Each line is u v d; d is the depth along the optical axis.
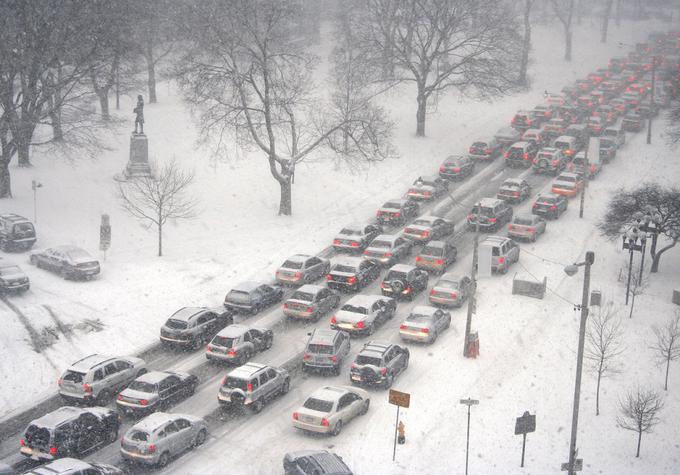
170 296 36.06
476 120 69.31
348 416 26.08
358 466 23.73
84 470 20.45
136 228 43.53
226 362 30.56
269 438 25.22
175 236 43.22
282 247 42.81
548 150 57.25
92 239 41.50
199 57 58.88
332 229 45.88
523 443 24.66
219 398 26.62
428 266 39.72
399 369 29.73
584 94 79.69
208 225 45.06
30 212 43.75
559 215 48.81
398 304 36.69
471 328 34.28
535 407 28.52
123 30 49.19
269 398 27.47
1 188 44.97
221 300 36.28
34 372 28.89
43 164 50.84
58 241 40.81
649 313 36.75
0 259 35.56
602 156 58.84
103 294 35.41
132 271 38.19
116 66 49.34
